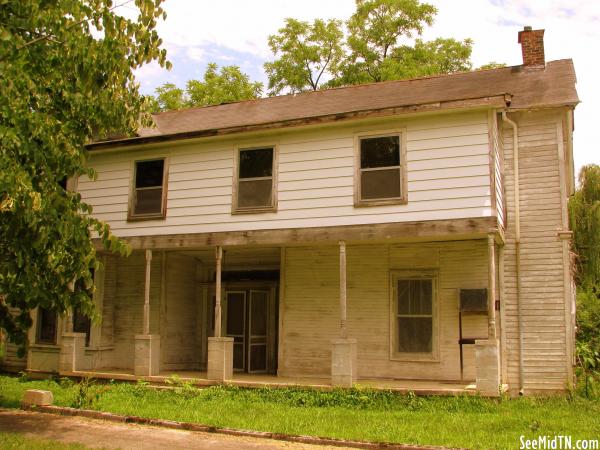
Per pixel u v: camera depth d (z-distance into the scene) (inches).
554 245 518.9
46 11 294.7
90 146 624.7
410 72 1071.6
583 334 691.4
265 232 546.3
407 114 501.0
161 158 613.3
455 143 491.5
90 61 299.1
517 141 540.4
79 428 385.4
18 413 436.8
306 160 544.4
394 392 457.7
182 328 665.6
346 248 587.2
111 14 295.7
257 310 648.4
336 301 585.6
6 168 265.7
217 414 419.5
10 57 288.5
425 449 319.0
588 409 431.2
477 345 449.7
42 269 291.6
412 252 562.6
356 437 346.6
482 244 536.7
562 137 530.0
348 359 475.8
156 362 564.4
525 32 630.5
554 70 595.8
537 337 512.1
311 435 352.2
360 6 1240.8
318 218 528.7
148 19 298.2
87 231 298.2
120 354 654.5
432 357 540.4
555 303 512.4
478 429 366.3
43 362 636.7
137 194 619.5
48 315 658.8
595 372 506.9
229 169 576.1
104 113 335.6
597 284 903.1
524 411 420.8
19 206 262.2
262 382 506.6
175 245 585.0
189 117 723.4
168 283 650.8
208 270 693.3
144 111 354.0
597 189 1000.9
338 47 1267.2
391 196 507.5
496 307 524.4
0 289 293.1
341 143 532.4
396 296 563.2
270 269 645.9
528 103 533.3
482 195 476.4
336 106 631.8
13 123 281.7
